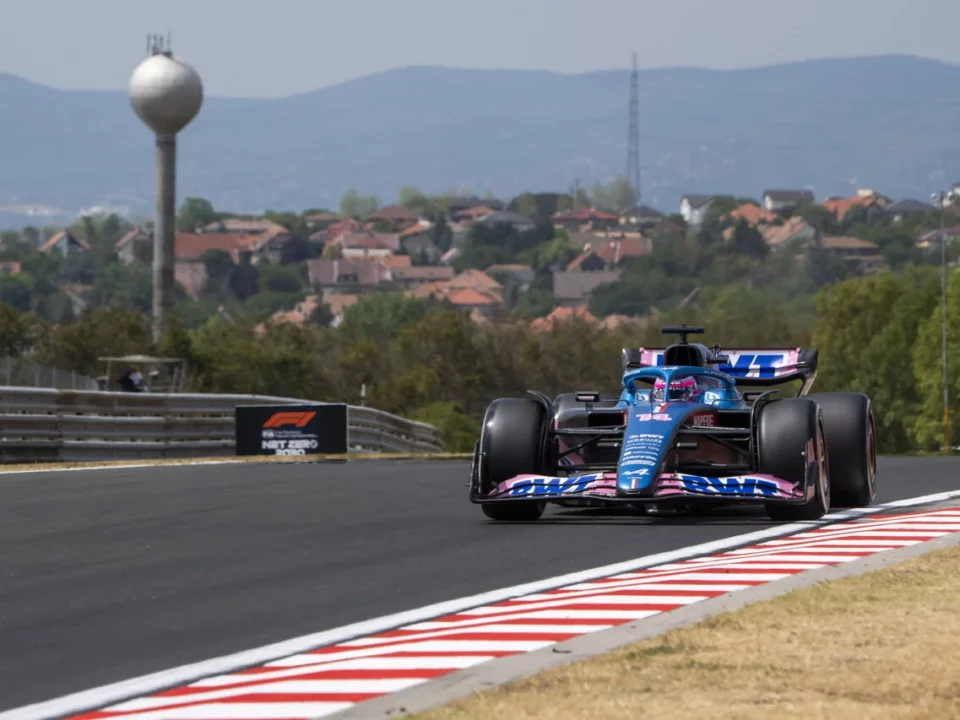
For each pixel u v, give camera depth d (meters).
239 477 55.69
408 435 112.75
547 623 23.30
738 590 26.06
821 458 37.47
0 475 56.88
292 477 55.66
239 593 27.53
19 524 39.03
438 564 31.00
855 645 20.86
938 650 20.38
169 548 34.03
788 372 42.19
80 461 71.12
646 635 22.03
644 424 37.00
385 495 47.69
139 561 31.88
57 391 73.50
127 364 187.38
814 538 33.59
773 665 19.61
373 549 33.62
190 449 82.81
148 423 79.69
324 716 17.55
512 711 17.30
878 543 32.19
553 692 18.23
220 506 43.94
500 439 38.19
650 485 35.09
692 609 24.22
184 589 28.05
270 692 18.92
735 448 38.16
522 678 19.17
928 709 17.16
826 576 27.47
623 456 36.16
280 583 28.70
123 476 56.25
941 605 23.91
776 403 37.09
